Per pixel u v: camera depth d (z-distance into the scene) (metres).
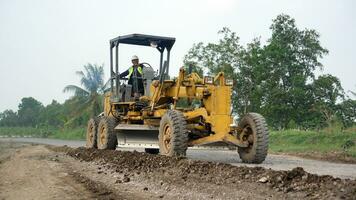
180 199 7.90
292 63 39.84
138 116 15.11
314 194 7.17
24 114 82.75
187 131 12.31
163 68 15.30
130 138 14.94
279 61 38.12
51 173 11.87
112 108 16.62
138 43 16.23
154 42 15.64
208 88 12.57
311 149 19.12
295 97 37.50
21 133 63.97
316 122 32.00
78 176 11.09
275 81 37.94
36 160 15.34
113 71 16.41
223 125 12.41
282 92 37.38
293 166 11.76
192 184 8.89
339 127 23.81
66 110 56.56
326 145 20.41
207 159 13.92
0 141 35.97
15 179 11.36
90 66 51.38
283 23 43.66
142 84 15.49
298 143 22.33
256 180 8.41
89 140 18.03
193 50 37.03
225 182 8.71
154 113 14.08
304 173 8.02
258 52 37.84
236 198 7.60
